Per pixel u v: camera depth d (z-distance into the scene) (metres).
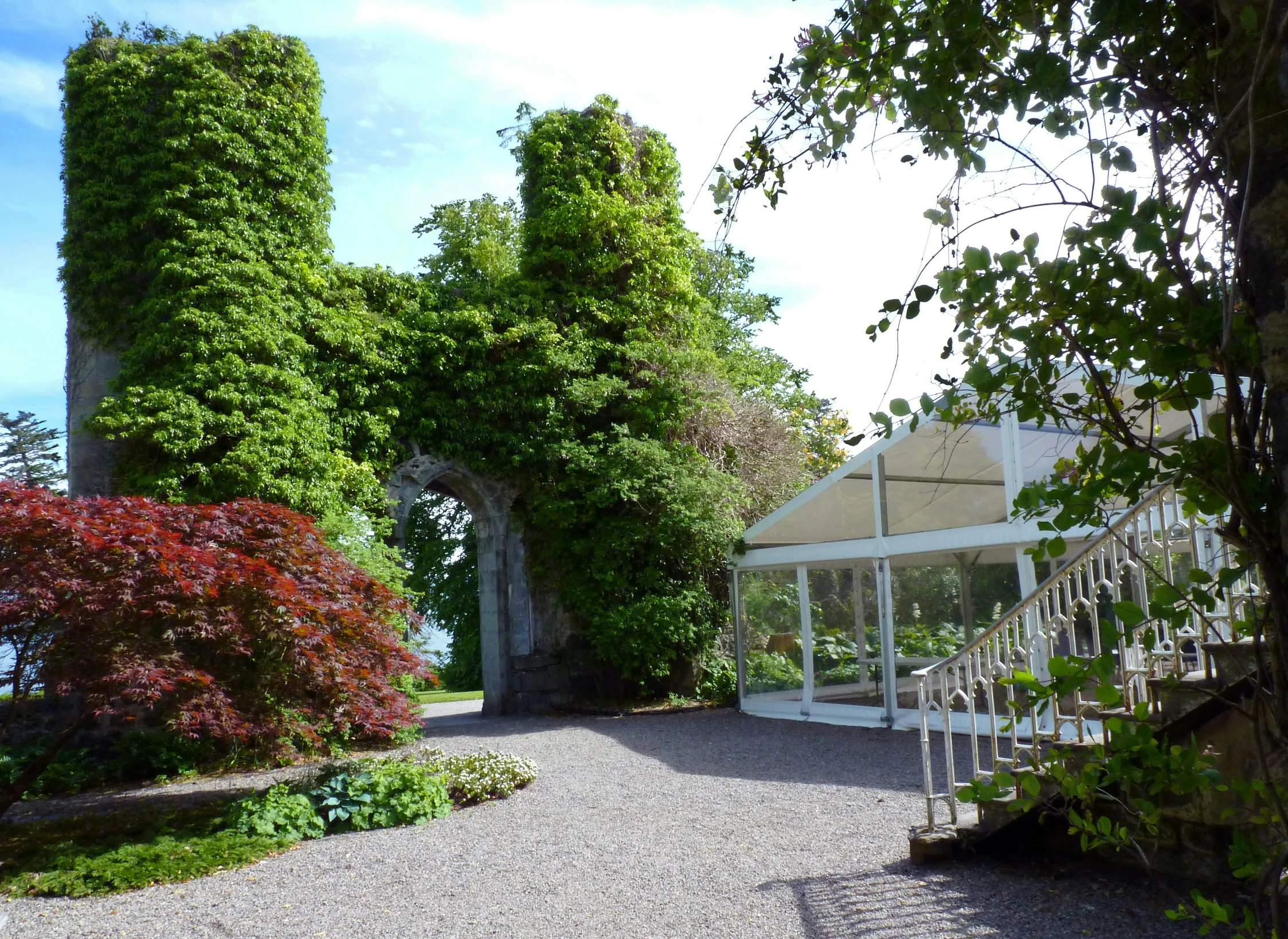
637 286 16.19
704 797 7.91
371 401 13.62
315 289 13.23
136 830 7.12
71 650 6.70
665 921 4.80
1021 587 9.92
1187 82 2.05
